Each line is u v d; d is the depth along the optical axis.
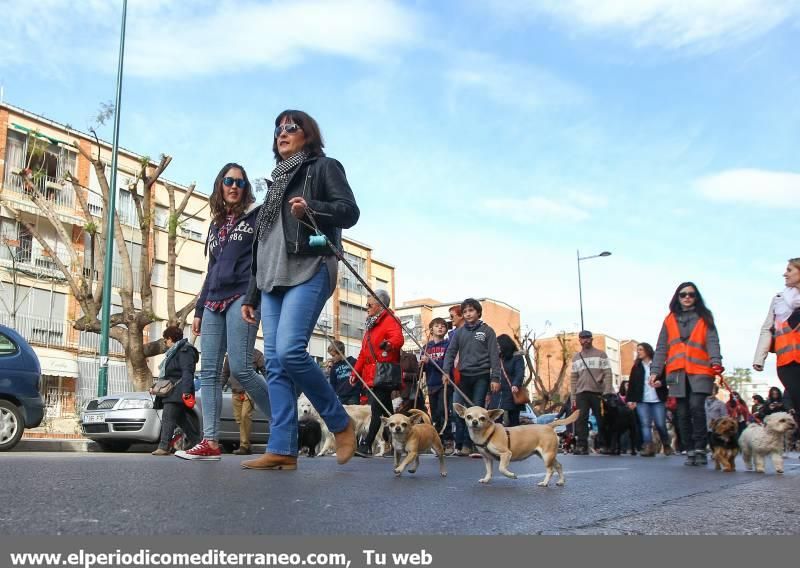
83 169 31.03
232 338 5.60
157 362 34.16
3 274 28.30
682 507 3.47
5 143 28.64
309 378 4.63
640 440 13.88
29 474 3.80
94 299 21.62
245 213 5.79
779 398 16.86
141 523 2.40
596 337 84.38
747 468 7.62
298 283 4.55
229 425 12.95
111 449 12.94
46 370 29.28
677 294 8.48
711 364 8.21
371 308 8.59
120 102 19.05
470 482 4.90
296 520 2.58
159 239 34.38
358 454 8.55
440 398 10.92
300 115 4.88
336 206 4.61
